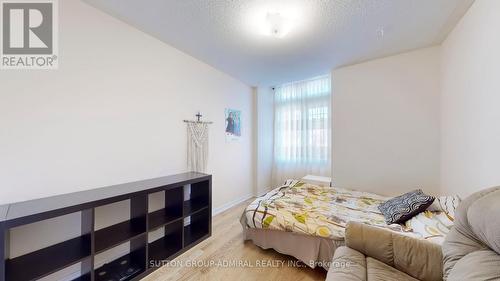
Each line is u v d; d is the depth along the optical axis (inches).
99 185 71.9
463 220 41.6
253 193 163.5
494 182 56.1
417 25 79.5
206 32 85.4
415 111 102.3
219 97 129.5
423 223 62.6
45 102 60.6
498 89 54.1
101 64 72.7
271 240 81.4
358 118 118.3
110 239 64.7
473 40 66.7
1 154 53.8
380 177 112.1
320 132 152.0
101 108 72.7
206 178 95.0
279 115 173.2
